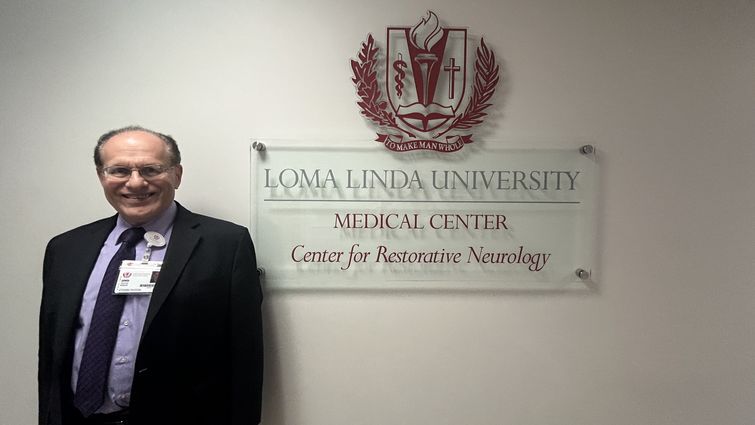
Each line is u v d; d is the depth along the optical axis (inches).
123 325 36.1
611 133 47.1
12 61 45.1
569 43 46.6
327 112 46.0
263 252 46.1
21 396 46.6
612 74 46.8
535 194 46.8
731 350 47.6
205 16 45.3
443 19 46.0
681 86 47.1
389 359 47.2
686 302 47.8
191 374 37.5
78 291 36.7
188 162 45.7
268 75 45.7
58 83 45.3
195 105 45.5
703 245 47.6
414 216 46.4
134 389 35.0
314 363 46.9
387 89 46.1
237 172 45.9
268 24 45.5
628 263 47.5
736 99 47.3
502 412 47.7
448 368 47.4
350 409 47.3
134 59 45.3
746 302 47.6
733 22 46.9
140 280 36.7
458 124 46.3
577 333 47.6
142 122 45.5
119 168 36.7
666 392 47.8
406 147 46.1
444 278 46.8
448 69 46.1
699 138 47.3
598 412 47.7
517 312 47.4
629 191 47.3
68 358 36.0
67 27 45.0
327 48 45.8
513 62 46.5
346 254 46.3
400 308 46.9
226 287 39.4
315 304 46.7
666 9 46.7
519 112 46.7
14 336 46.3
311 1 45.6
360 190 46.1
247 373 40.3
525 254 47.0
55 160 45.6
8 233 45.9
